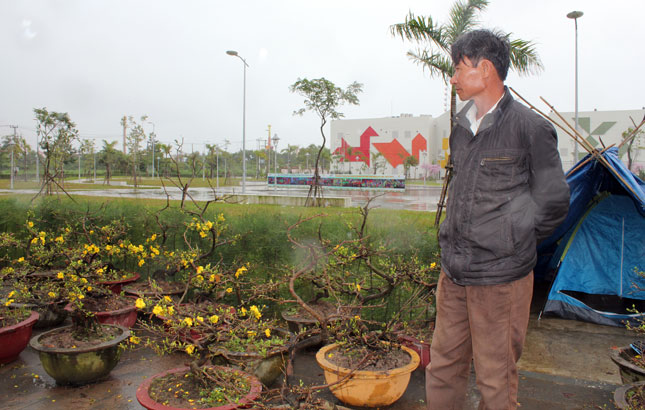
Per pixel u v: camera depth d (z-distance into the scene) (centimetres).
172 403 267
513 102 201
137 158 3716
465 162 204
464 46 207
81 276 430
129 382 375
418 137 7438
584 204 582
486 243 195
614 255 574
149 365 411
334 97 1407
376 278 467
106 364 367
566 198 189
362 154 7719
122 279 536
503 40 207
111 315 439
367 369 317
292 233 500
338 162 7519
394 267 423
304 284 471
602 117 5575
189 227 516
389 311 461
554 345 465
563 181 190
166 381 294
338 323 358
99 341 375
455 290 214
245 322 323
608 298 578
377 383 310
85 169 5325
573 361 422
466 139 208
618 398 277
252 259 522
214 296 473
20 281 488
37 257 548
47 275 541
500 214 195
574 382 376
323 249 444
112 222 589
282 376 379
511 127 194
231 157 6662
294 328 421
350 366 323
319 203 1570
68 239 602
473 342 204
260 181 5403
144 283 536
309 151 7975
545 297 640
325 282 406
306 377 381
